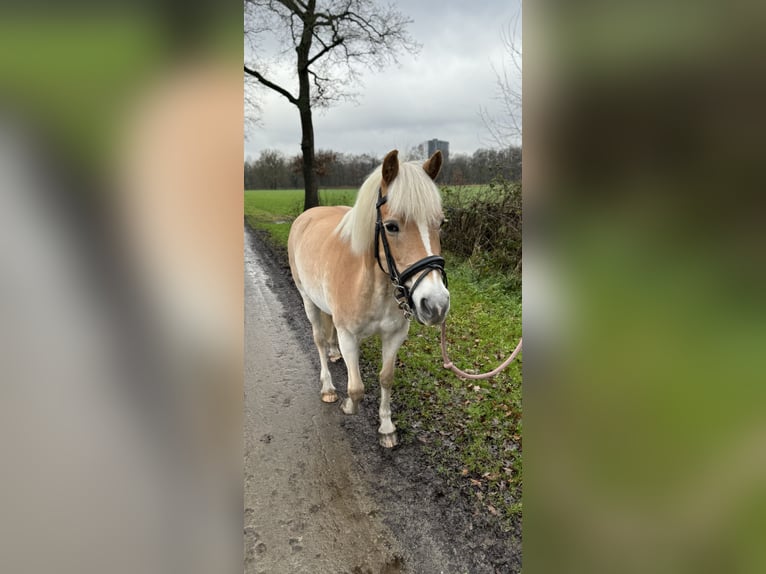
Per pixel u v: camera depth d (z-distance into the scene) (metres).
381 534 1.99
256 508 2.13
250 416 2.96
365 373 3.65
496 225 6.21
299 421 2.90
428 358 3.82
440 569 1.82
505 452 2.51
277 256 8.64
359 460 2.50
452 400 3.10
